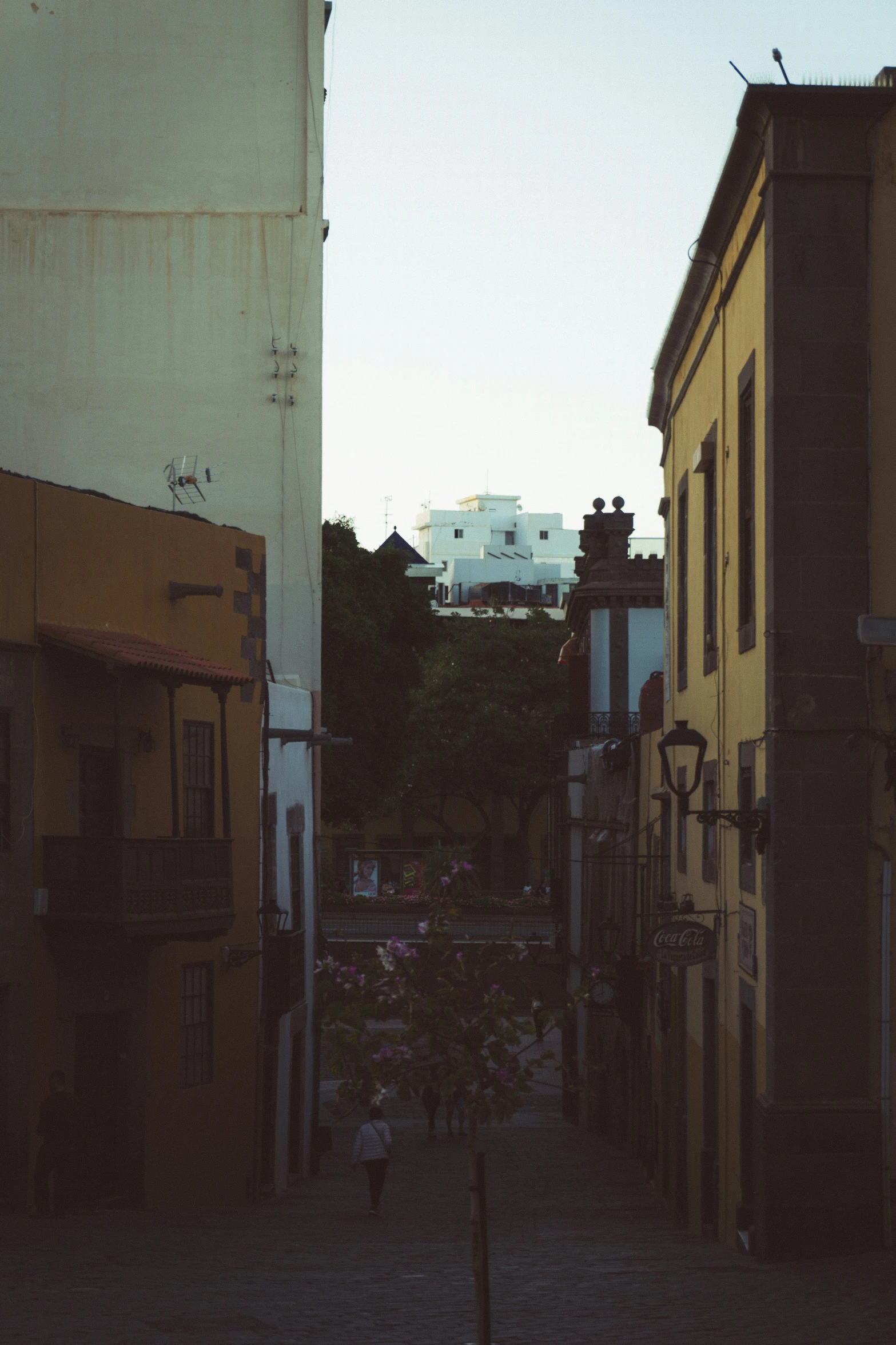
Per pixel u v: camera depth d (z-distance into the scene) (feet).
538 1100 152.05
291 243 103.09
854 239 48.75
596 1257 49.78
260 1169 79.56
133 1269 44.06
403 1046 30.01
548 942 159.84
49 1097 59.77
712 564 65.72
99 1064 67.36
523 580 385.91
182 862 66.28
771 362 48.96
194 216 103.04
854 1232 46.70
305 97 104.37
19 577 63.46
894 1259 45.06
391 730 159.12
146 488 101.76
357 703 154.61
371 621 153.89
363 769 159.22
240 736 79.30
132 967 68.49
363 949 173.68
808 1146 46.91
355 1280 43.09
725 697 60.23
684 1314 36.52
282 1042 86.94
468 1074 29.84
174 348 102.32
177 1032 72.23
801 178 48.78
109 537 69.41
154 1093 70.08
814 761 47.98
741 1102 54.95
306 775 97.04
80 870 62.95
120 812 63.21
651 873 91.04
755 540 53.31
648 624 168.55
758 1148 48.08
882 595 48.32
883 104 48.49
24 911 62.34
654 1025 87.56
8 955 61.46
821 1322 35.04
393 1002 30.17
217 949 75.87
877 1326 34.19
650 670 168.66
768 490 49.01
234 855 78.13
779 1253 46.78
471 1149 30.12
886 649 48.16
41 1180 59.41
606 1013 96.27
